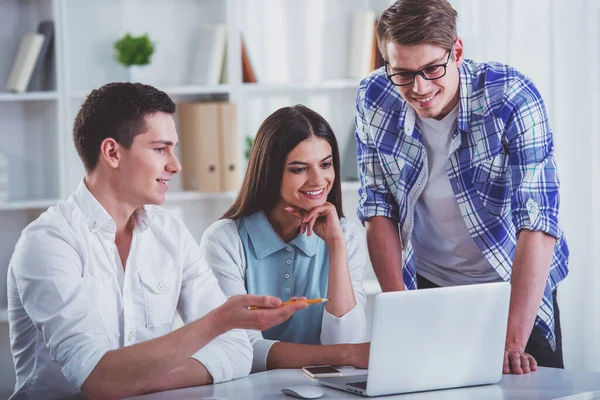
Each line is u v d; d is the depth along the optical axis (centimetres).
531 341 244
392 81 217
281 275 235
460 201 238
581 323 331
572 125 332
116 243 204
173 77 400
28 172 387
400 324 170
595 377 189
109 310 200
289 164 227
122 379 174
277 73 410
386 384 171
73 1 388
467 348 178
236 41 386
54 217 195
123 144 194
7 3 381
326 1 413
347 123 416
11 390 384
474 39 355
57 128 377
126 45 376
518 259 218
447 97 218
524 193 220
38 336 196
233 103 381
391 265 245
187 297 214
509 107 224
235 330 202
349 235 240
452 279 257
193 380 187
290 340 233
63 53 370
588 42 327
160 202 199
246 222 236
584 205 330
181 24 400
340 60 416
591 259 329
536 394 172
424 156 239
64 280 186
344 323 223
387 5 401
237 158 381
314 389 172
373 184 250
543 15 338
